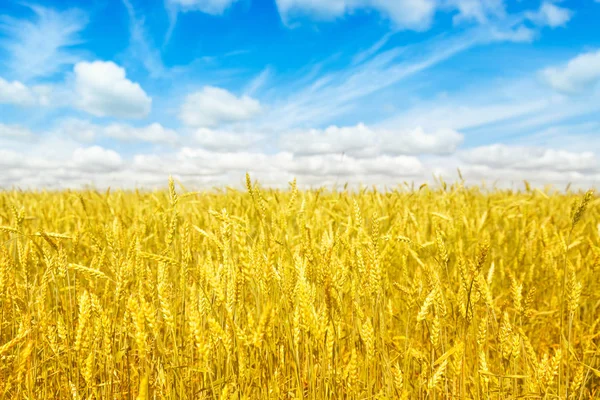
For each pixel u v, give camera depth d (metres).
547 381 2.19
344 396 2.46
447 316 2.78
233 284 2.17
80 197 4.30
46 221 4.70
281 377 2.51
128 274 2.59
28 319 2.34
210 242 3.30
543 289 4.02
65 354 2.64
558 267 3.89
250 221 4.38
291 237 3.60
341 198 5.84
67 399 2.41
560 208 7.30
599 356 3.05
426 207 5.89
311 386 2.22
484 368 2.24
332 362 2.33
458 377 2.49
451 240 4.25
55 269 2.63
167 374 2.17
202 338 1.95
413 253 2.98
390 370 2.29
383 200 5.57
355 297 2.54
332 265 2.66
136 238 2.81
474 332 2.49
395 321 3.15
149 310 1.93
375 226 2.31
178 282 3.13
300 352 2.56
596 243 4.80
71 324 2.62
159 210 4.15
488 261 4.35
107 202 5.70
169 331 2.62
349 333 2.75
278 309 2.31
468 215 5.40
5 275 2.44
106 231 2.87
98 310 2.26
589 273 3.83
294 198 3.30
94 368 2.30
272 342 2.21
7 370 2.49
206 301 2.25
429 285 2.62
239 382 2.03
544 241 3.95
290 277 2.37
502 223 5.74
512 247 4.91
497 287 4.13
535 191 7.11
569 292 2.44
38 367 2.52
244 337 1.91
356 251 2.60
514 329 2.50
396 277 3.54
